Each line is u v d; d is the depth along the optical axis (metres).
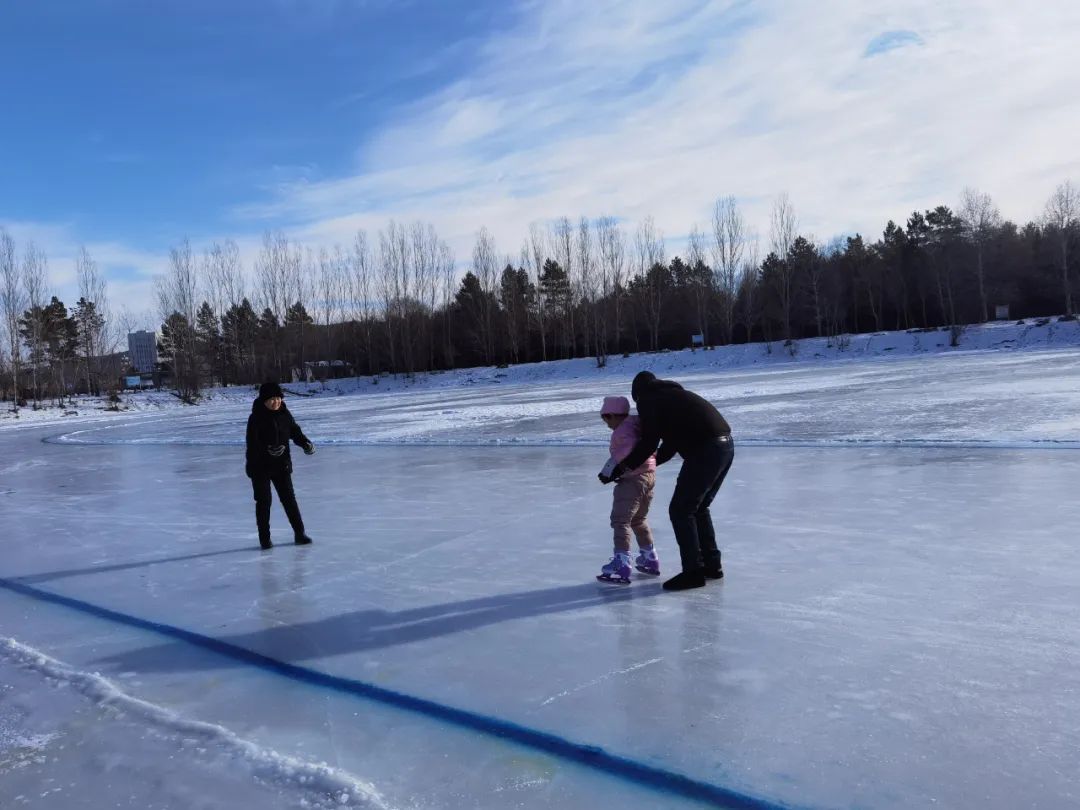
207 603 5.67
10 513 10.52
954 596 4.82
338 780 2.98
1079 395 16.23
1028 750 3.00
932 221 59.16
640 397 5.34
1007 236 61.78
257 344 64.06
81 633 5.14
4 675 4.36
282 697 3.91
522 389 40.72
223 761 3.21
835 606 4.77
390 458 14.13
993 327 49.50
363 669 4.22
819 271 60.88
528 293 68.94
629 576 5.56
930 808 2.64
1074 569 5.23
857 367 37.38
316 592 5.79
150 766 3.22
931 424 13.31
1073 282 56.22
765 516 7.32
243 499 10.55
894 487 8.34
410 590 5.69
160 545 7.86
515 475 11.04
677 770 2.99
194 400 51.59
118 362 65.25
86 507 10.63
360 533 7.84
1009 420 13.05
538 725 3.43
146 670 4.39
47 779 3.16
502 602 5.27
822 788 2.80
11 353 50.09
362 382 59.09
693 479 5.23
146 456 17.70
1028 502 7.24
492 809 2.78
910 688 3.59
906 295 61.84
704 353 54.88
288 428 7.46
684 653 4.17
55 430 30.84
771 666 3.93
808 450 11.48
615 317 63.59
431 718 3.57
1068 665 3.76
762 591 5.16
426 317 64.81
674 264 76.56
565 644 4.41
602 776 2.98
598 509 8.29
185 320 55.44
